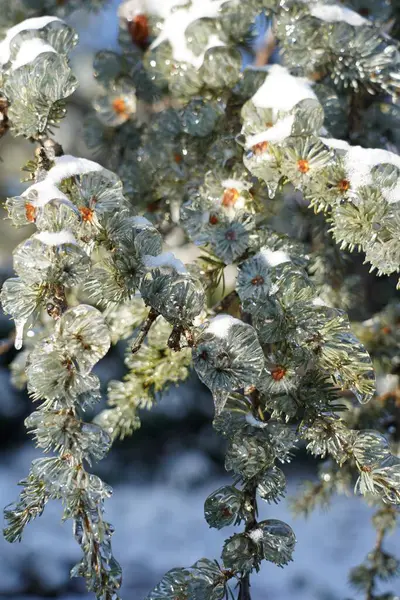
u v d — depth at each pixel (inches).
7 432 201.5
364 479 45.1
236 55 50.0
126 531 171.6
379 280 62.1
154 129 52.2
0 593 118.1
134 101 55.5
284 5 50.5
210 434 208.1
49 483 44.1
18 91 46.3
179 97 51.1
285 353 45.2
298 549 154.0
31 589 121.3
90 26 61.5
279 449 45.4
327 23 50.0
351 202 45.9
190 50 50.4
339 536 161.9
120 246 45.0
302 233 55.2
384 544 112.0
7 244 126.0
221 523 45.3
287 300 45.2
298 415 45.7
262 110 47.2
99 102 55.7
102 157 57.0
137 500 192.7
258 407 46.3
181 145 51.3
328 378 45.6
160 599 44.8
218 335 44.2
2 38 54.6
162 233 54.2
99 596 44.0
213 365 44.2
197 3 51.1
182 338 44.8
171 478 201.2
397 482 44.8
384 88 50.5
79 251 43.8
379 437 45.2
